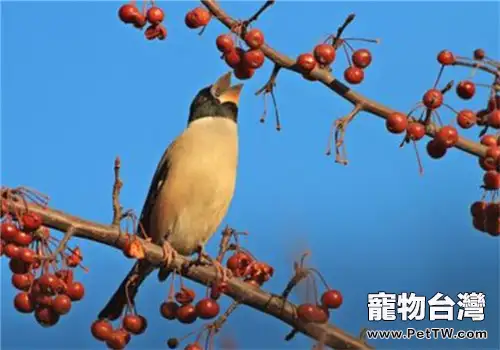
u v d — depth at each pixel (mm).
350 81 7141
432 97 7176
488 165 7426
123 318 7094
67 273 6844
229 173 9492
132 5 7141
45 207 6773
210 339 6969
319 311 7027
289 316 7117
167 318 7219
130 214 6969
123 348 7082
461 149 7367
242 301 7137
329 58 7082
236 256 7461
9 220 6703
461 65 7262
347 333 7195
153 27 7199
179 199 9383
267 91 7199
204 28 7082
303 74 7160
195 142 9430
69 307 6773
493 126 7426
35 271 6887
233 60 7094
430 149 7414
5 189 6703
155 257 7434
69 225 6785
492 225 7652
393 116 7141
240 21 7082
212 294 7234
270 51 7105
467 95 7445
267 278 7469
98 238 6863
